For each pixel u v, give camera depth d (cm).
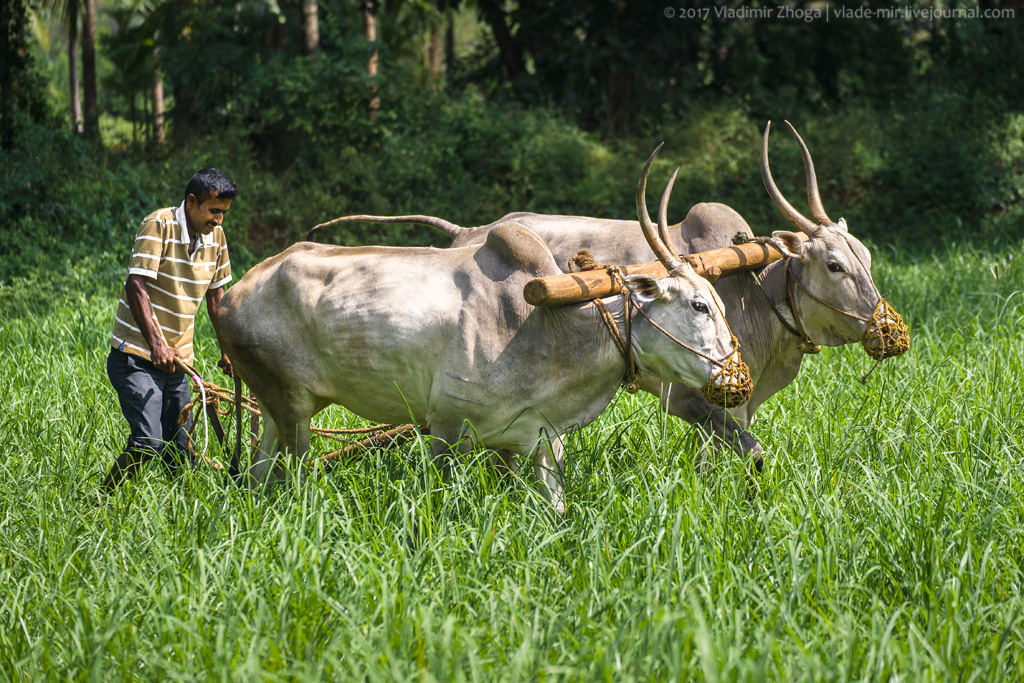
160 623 594
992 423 941
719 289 923
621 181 2759
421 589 634
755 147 2911
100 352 1345
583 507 773
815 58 3612
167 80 2842
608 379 806
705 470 873
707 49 3541
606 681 513
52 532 735
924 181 2730
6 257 2105
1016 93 3064
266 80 2655
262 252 2445
